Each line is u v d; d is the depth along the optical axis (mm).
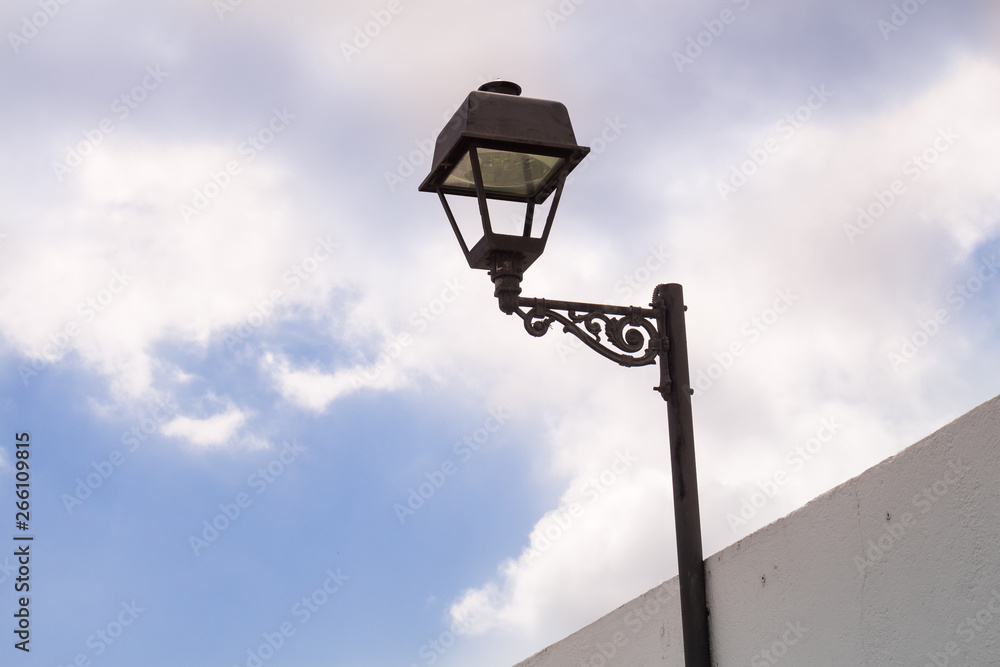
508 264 4422
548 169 4477
